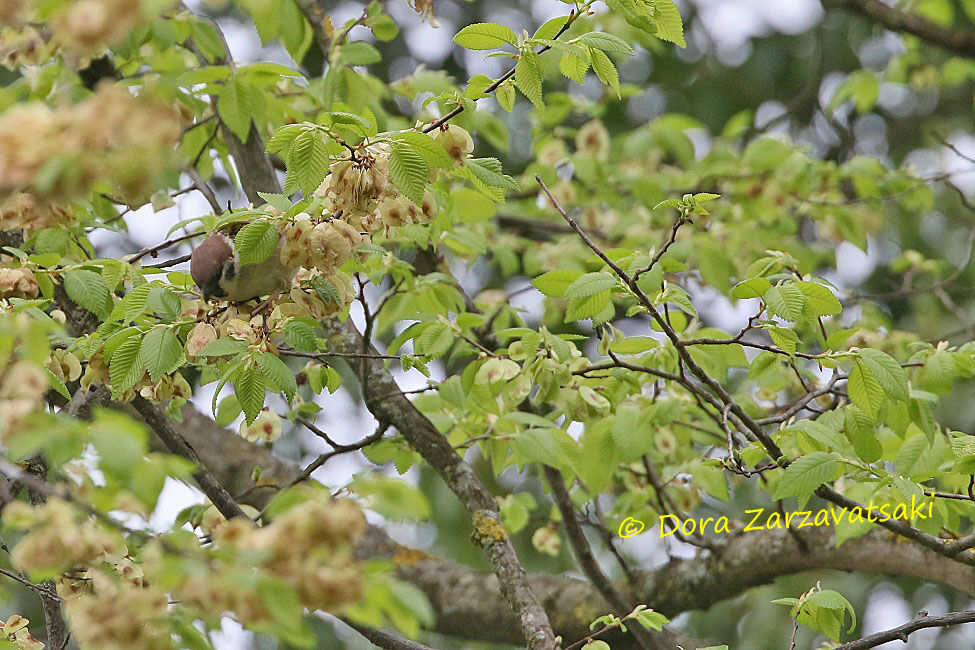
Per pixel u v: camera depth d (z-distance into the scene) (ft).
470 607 29.53
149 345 17.52
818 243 44.86
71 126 10.10
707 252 31.24
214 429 30.09
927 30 37.83
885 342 29.53
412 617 11.84
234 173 28.30
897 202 42.14
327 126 17.38
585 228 34.94
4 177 9.92
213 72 23.00
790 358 19.86
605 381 23.36
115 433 11.25
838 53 50.03
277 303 18.81
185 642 13.99
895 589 40.81
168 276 18.76
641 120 49.42
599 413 22.17
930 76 40.37
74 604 14.08
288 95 28.35
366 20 26.45
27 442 11.48
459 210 25.54
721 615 39.75
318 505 11.23
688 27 49.96
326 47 26.68
